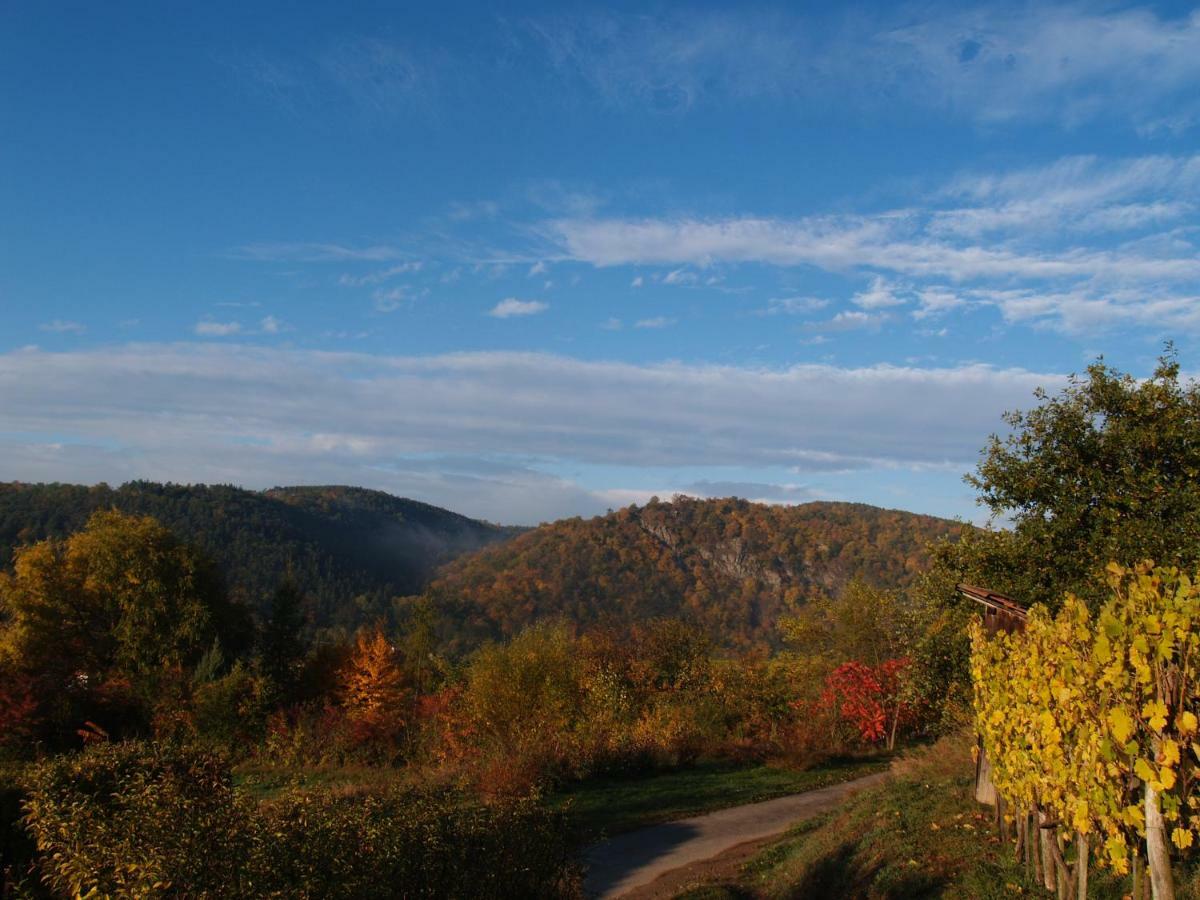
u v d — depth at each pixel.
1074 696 5.51
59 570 40.78
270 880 5.33
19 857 7.48
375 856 6.00
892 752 25.70
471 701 24.61
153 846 5.10
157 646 38.62
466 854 6.86
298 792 6.50
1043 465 11.90
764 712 28.08
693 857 13.31
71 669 31.78
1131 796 5.12
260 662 32.16
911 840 9.74
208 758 6.55
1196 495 10.52
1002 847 8.49
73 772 6.38
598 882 12.16
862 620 31.03
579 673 28.20
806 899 9.79
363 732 24.38
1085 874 6.11
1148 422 11.41
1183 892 5.66
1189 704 4.54
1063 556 11.51
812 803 17.61
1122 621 4.93
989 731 8.02
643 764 21.22
